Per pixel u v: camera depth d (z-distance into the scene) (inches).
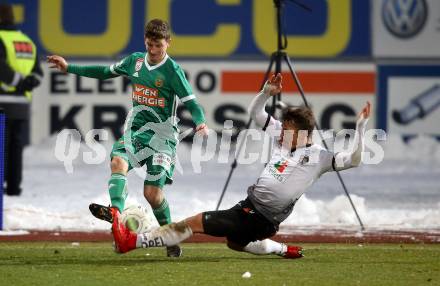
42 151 2637.8
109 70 1117.1
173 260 1082.1
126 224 1086.4
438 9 2667.3
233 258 1106.1
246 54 2655.0
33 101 2645.2
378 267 1036.5
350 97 2664.9
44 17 2662.4
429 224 1567.4
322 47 2662.4
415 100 2672.2
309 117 1010.1
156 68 1082.1
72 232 1409.9
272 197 1002.1
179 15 2667.3
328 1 2662.4
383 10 2669.8
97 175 2405.3
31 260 1076.5
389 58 2669.8
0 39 1854.1
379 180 2337.6
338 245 1277.1
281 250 1090.1
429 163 2628.0
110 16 2672.2
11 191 1930.4
